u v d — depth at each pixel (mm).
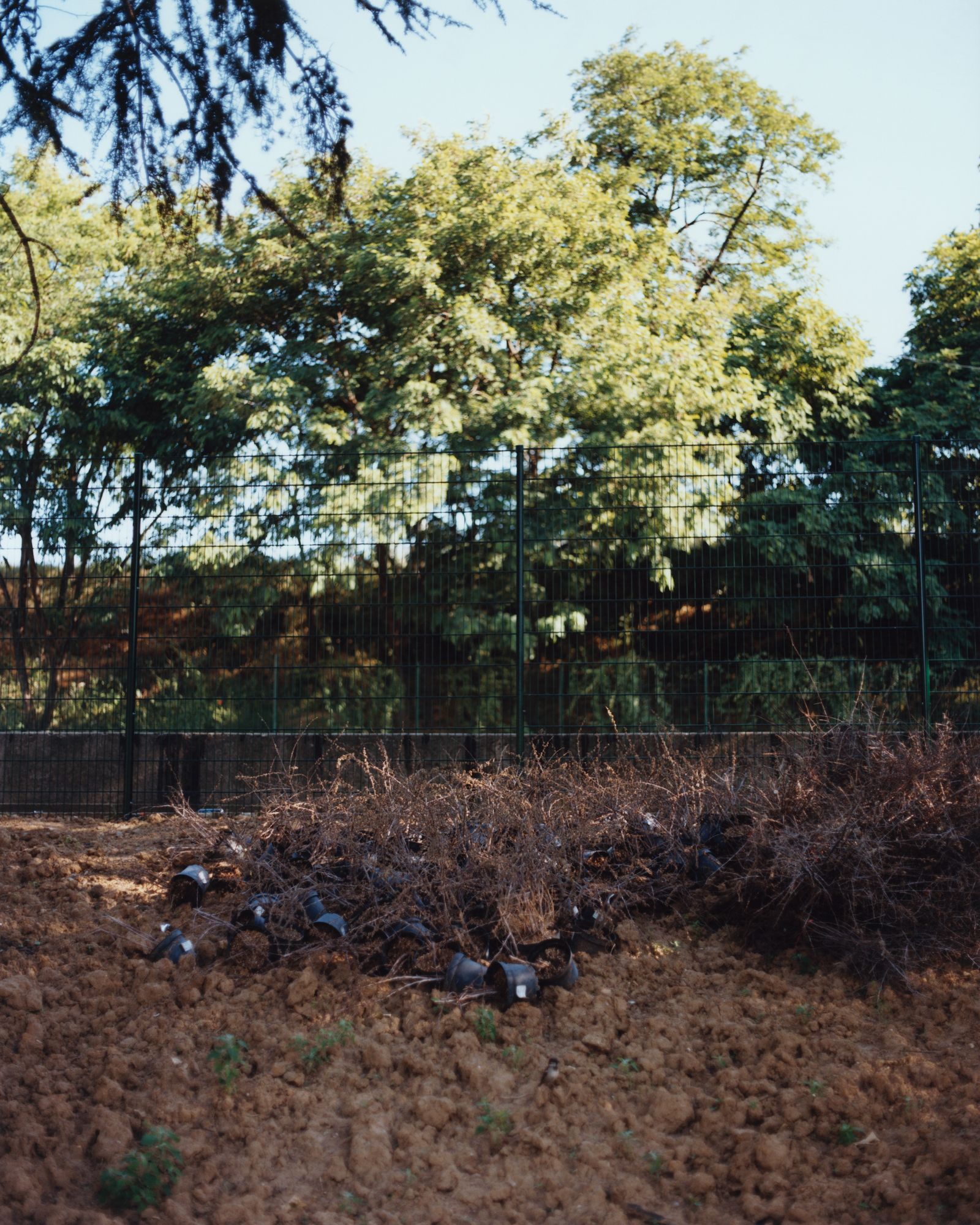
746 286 18047
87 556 8336
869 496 8570
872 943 4469
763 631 8594
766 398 14531
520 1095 3578
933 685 8398
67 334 14914
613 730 8070
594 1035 3924
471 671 8805
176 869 5969
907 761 5086
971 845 4766
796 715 7941
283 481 12484
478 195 13805
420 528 8461
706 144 18312
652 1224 2928
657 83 17688
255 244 14086
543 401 12875
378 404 13219
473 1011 4023
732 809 5727
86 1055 3738
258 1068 3725
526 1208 2990
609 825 5512
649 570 8711
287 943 4566
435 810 5398
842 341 15836
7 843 6477
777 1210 2949
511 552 8688
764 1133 3299
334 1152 3256
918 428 14273
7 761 8328
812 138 18109
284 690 8414
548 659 9203
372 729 8227
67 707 8359
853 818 4801
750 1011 4176
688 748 7699
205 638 8367
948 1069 3645
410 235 13516
